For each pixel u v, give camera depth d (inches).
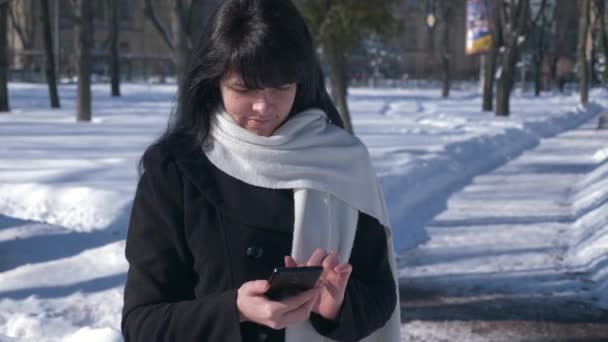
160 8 2381.9
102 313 197.8
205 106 68.2
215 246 65.2
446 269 255.8
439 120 862.5
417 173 408.5
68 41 2461.9
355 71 2568.9
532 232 306.8
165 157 67.4
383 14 433.1
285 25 63.7
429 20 2278.5
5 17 877.2
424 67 3006.9
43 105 1040.8
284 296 60.4
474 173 476.4
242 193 66.0
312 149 68.3
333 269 63.0
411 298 226.8
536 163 539.5
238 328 60.7
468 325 204.4
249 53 62.3
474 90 2209.6
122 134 609.0
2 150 474.0
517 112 1071.0
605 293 227.9
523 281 241.8
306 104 69.6
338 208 69.3
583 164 529.7
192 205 65.7
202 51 65.3
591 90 1863.9
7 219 281.9
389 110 1073.5
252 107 65.5
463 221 328.5
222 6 65.4
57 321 188.2
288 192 67.4
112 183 341.1
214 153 67.0
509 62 987.9
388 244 74.1
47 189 311.9
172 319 62.8
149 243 66.4
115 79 1317.7
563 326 204.1
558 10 2034.9
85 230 274.8
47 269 229.0
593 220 314.0
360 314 67.2
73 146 509.0
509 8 994.1
